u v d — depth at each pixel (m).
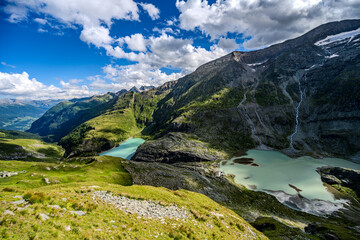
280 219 80.31
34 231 13.05
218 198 99.38
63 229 14.28
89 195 25.91
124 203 26.09
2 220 13.16
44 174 98.31
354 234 55.84
